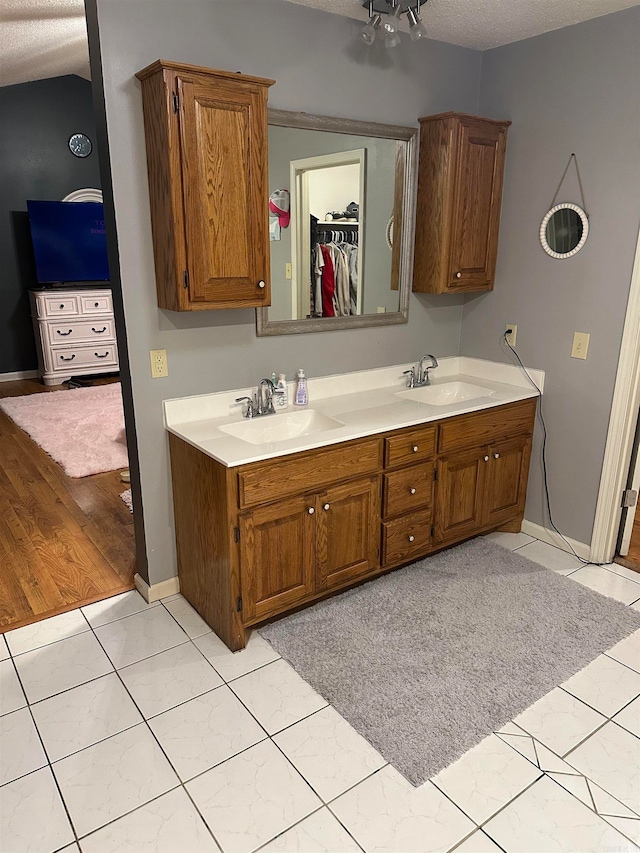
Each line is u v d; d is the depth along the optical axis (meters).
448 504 2.87
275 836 1.59
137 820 1.64
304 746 1.88
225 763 1.82
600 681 2.16
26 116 6.40
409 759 1.83
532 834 1.60
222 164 2.13
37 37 4.28
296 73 2.48
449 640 2.38
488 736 1.92
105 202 2.27
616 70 2.53
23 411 5.51
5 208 6.45
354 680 2.16
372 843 1.57
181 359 2.46
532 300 3.04
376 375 3.11
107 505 3.64
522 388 3.15
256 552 2.25
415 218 3.00
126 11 2.06
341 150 2.68
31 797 1.71
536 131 2.87
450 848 1.56
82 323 6.70
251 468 2.14
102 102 2.10
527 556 3.04
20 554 3.05
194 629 2.46
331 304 2.84
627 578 2.84
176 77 1.97
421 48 2.83
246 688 2.12
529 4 2.42
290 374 2.80
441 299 3.29
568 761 1.83
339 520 2.48
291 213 2.61
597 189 2.68
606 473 2.86
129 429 2.50
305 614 2.54
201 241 2.16
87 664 2.25
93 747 1.88
